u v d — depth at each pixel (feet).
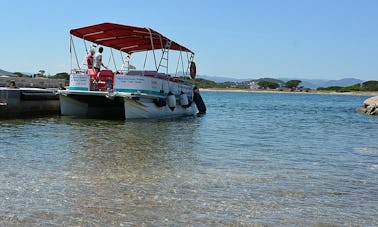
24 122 52.90
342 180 24.89
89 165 26.91
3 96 54.65
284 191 21.90
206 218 17.28
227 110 110.73
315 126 64.13
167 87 66.54
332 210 18.93
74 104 62.85
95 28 57.16
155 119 63.36
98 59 60.44
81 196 19.76
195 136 44.57
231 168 27.40
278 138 45.91
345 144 41.96
